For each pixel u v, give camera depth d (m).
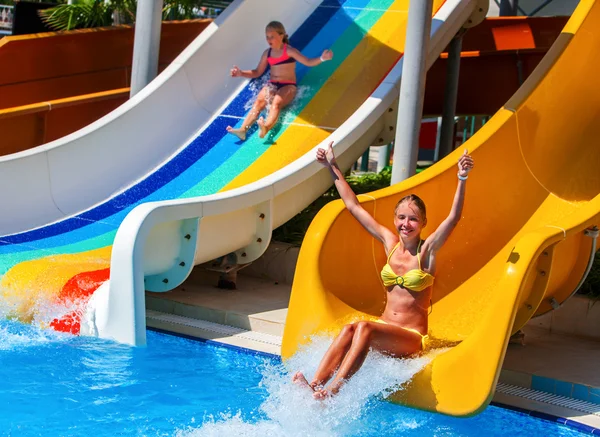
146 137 8.35
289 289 7.42
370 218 5.45
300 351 5.23
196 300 6.91
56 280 6.22
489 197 6.27
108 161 8.06
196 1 14.18
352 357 4.64
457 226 6.11
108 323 5.98
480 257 6.10
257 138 8.41
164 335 6.32
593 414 4.91
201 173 8.02
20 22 13.05
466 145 6.20
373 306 5.76
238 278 7.77
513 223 6.31
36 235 7.29
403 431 4.59
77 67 10.73
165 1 13.73
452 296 5.86
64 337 6.02
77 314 6.08
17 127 9.53
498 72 10.92
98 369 5.38
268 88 8.69
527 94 6.52
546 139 6.68
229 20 9.20
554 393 5.26
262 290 7.35
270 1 9.65
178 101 8.67
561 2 15.98
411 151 6.79
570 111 6.86
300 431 4.46
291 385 4.68
